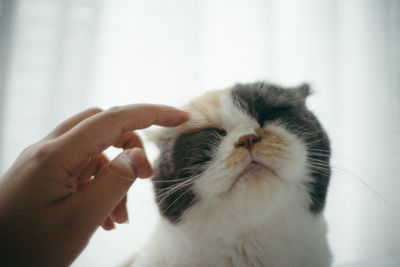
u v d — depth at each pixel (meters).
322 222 0.28
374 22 0.58
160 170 0.28
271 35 0.56
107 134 0.22
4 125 0.49
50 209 0.21
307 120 0.28
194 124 0.27
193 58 0.54
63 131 0.26
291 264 0.25
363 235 0.49
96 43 0.53
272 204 0.24
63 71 0.52
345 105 0.56
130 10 0.54
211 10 0.56
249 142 0.25
